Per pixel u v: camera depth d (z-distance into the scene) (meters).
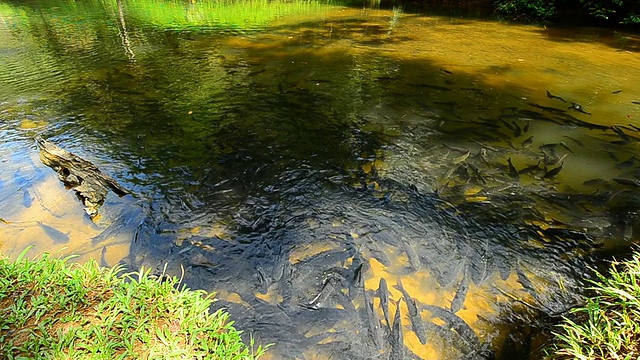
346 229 3.65
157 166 4.63
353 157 4.89
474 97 6.92
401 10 17.34
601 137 5.52
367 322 2.70
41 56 9.20
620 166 4.81
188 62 8.76
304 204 4.00
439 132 5.58
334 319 2.72
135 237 3.46
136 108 6.27
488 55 9.73
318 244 3.45
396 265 3.23
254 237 3.53
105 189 4.06
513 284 3.09
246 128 5.61
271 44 10.55
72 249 3.26
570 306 2.90
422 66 8.73
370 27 13.20
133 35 11.49
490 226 3.73
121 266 3.11
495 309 2.86
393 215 3.85
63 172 4.24
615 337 2.25
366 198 4.11
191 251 3.33
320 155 4.92
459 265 3.25
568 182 4.47
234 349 2.17
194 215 3.79
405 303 2.86
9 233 3.40
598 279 3.16
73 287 2.40
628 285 2.56
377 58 9.30
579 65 8.91
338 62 8.91
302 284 3.02
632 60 9.33
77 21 13.62
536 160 4.89
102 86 7.24
